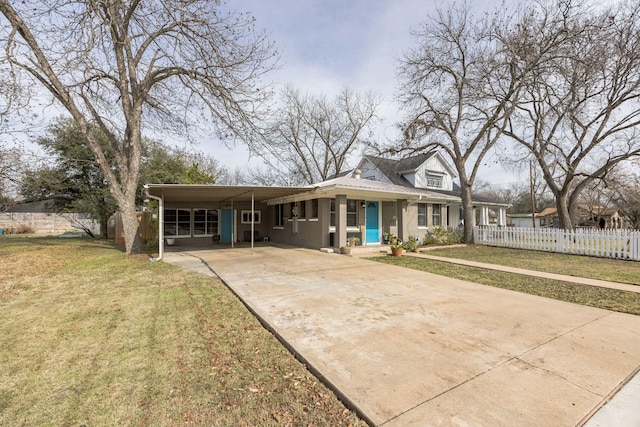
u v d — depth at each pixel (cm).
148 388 268
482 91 1538
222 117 1159
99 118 1138
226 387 270
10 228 2647
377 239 1445
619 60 1348
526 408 231
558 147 1636
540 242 1296
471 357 313
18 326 415
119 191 1123
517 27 1394
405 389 256
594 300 538
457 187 2591
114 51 1101
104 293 584
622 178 1825
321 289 599
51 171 1549
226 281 664
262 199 1582
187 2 966
